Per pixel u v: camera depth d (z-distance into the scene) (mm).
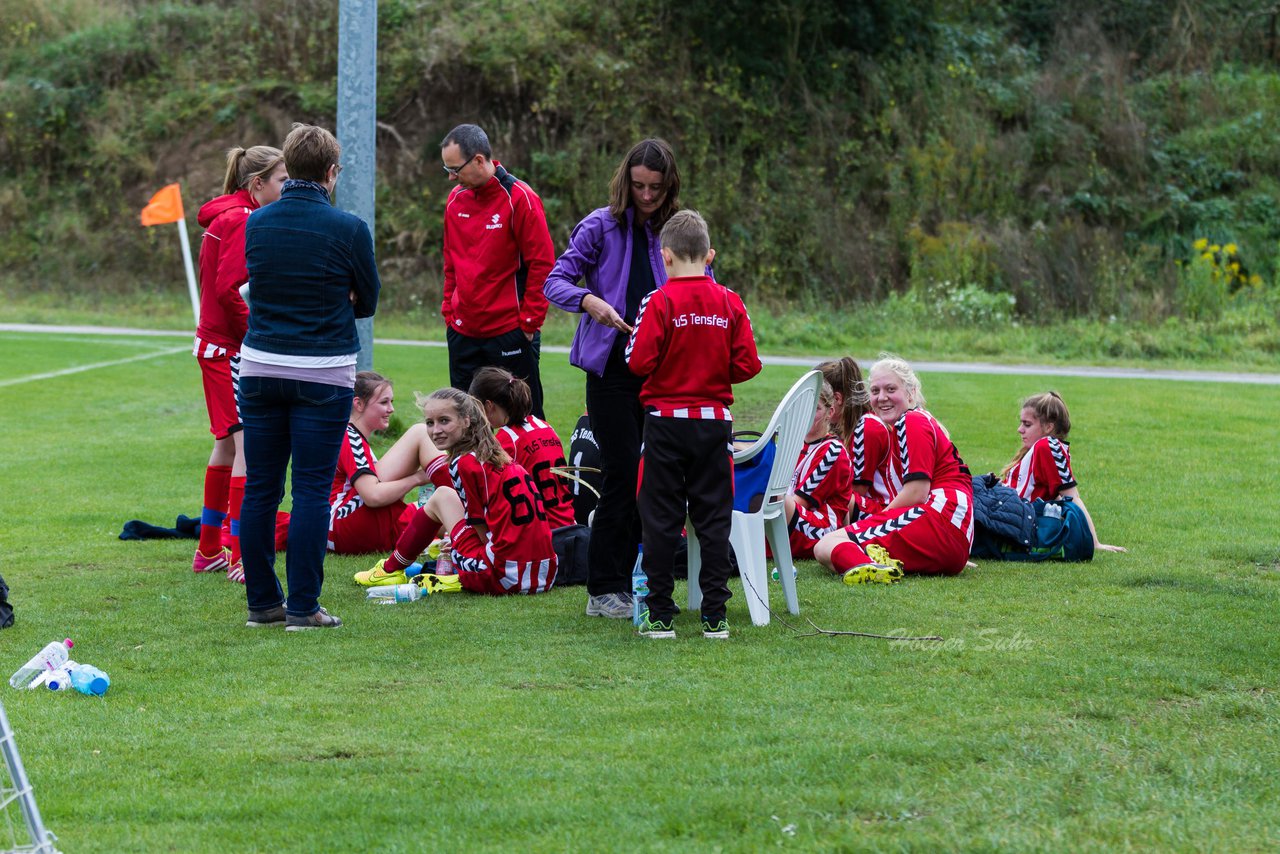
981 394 35844
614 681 11023
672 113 73062
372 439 27562
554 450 16312
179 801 8219
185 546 17531
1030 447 17828
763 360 49375
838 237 69562
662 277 13859
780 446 13297
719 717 9891
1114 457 25672
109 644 12344
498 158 72062
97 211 75250
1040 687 10633
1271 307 61594
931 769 8672
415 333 58938
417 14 76875
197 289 72000
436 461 16984
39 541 17734
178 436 28062
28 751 9203
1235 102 79125
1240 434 28953
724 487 12672
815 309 65812
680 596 14867
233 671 11383
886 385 16547
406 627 13172
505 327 17859
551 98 72000
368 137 25438
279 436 13055
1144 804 8016
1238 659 11516
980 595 14492
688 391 12469
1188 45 82875
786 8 74688
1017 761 8812
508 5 76312
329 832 7699
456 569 15328
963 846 7367
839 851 7352
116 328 58312
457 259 17844
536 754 9086
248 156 15484
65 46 81000
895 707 10133
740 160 72438
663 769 8719
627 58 74500
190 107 77188
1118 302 63875
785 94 75562
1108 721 9758
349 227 12953
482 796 8266
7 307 66812
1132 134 75312
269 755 9109
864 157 73188
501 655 11953
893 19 76688
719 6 74875
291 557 12992
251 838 7625
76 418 30594
